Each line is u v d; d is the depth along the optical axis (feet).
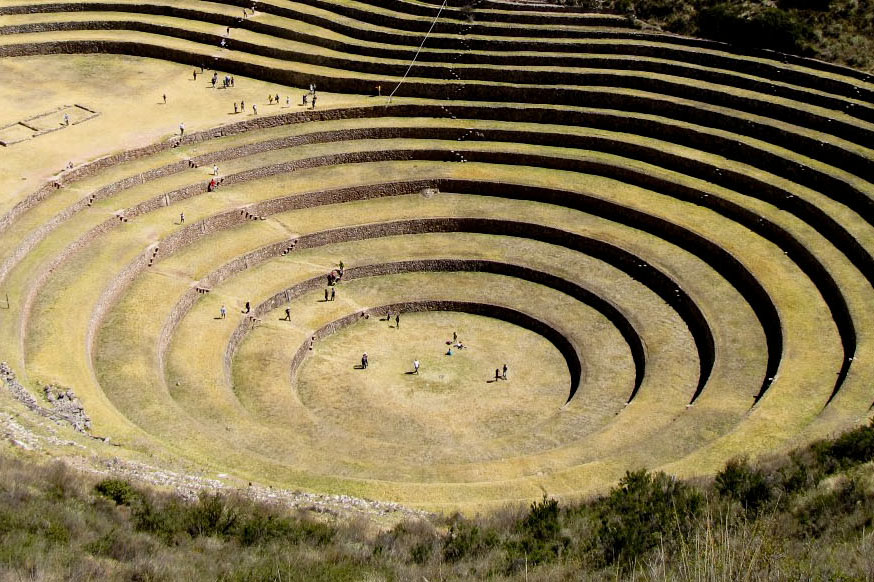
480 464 147.13
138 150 222.07
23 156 215.10
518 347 195.21
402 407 176.04
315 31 272.72
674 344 184.75
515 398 179.93
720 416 154.81
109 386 159.94
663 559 76.54
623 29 262.47
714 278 198.08
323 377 183.83
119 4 289.33
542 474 141.18
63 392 147.54
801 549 90.33
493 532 110.42
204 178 221.05
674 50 251.39
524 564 99.71
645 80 245.65
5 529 92.68
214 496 115.85
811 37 246.47
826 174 209.97
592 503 121.19
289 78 262.06
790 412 149.28
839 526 98.68
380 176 233.14
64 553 90.63
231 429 155.74
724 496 111.65
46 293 176.76
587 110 244.01
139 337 174.40
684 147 232.73
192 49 271.90
